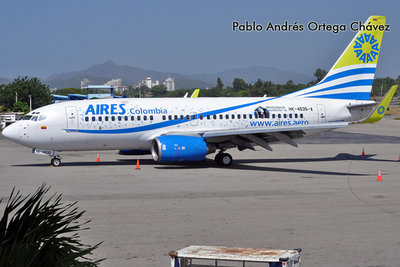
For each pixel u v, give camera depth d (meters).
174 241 19.45
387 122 132.12
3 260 8.87
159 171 40.94
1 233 9.98
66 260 10.23
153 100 46.44
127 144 45.22
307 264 16.58
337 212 24.84
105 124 43.88
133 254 17.72
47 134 42.66
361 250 18.23
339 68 50.34
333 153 57.09
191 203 27.19
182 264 11.70
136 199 28.33
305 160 50.03
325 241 19.45
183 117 45.91
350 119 50.44
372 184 33.97
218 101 47.69
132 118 44.53
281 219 23.28
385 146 66.06
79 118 43.28
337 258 17.25
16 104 131.62
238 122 47.25
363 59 50.75
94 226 21.81
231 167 44.03
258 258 10.91
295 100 49.38
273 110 48.28
